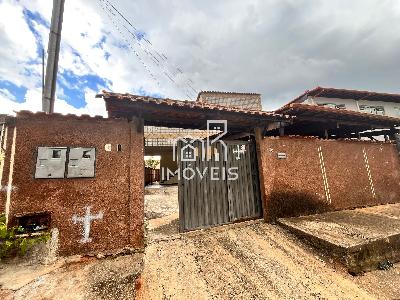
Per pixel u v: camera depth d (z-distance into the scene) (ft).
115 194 16.24
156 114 18.08
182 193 19.81
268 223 21.84
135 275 13.20
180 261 15.05
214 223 20.61
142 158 17.20
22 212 13.97
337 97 61.72
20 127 14.62
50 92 21.47
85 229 15.23
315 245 17.07
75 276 12.80
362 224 19.90
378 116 27.91
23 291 11.27
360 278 14.01
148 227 22.15
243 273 13.82
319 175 25.38
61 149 15.28
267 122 21.90
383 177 30.04
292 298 11.66
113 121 16.89
